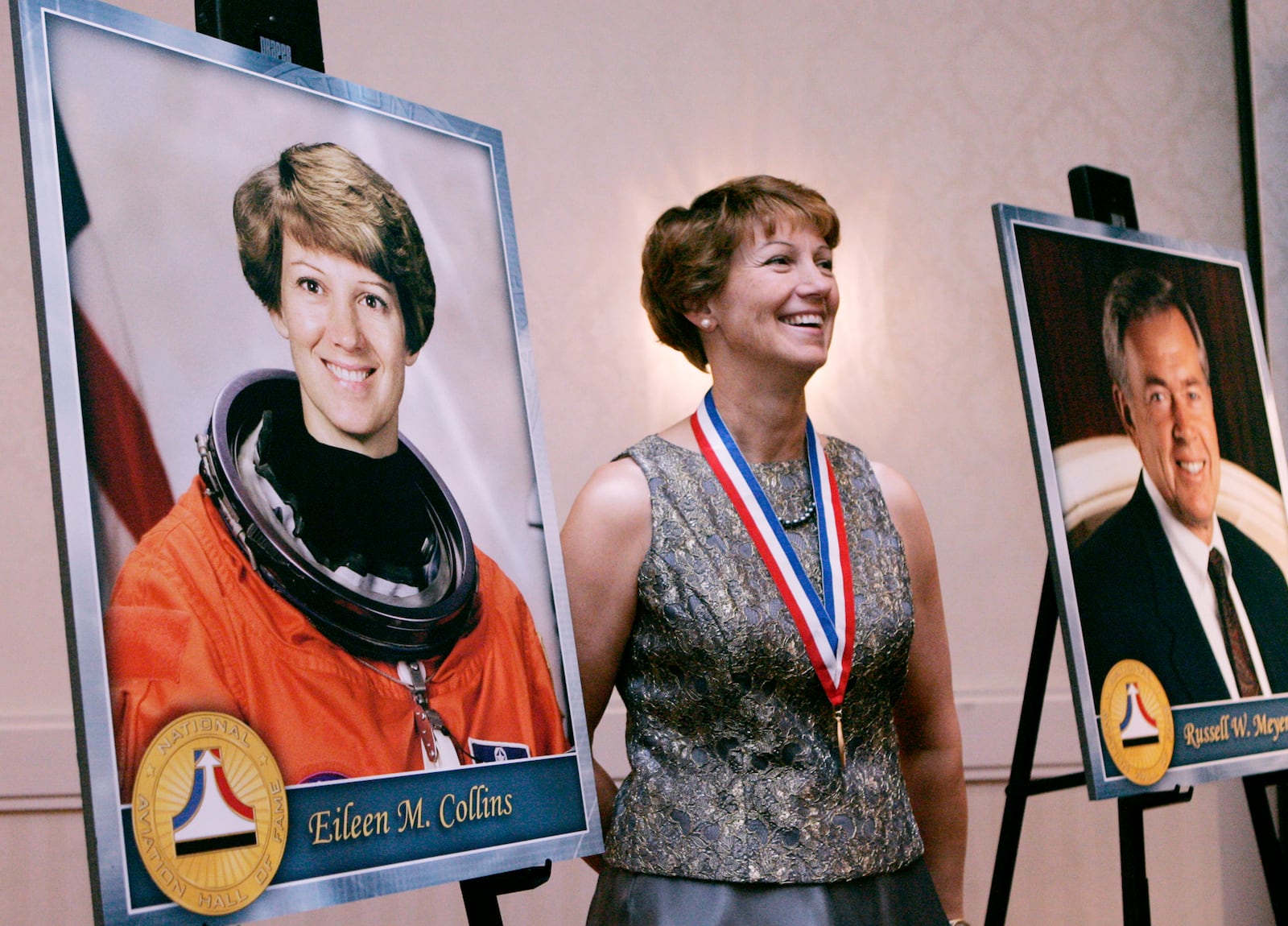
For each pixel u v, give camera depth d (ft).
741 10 11.91
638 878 5.02
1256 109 11.78
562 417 11.25
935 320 11.68
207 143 4.28
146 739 3.62
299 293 4.43
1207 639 7.44
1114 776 6.72
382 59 11.30
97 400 3.78
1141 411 7.66
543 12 11.65
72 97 3.95
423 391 4.76
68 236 3.83
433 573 4.56
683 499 5.37
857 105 11.86
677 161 11.69
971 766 10.97
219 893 3.66
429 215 4.99
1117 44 12.04
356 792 4.08
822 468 5.64
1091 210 8.09
